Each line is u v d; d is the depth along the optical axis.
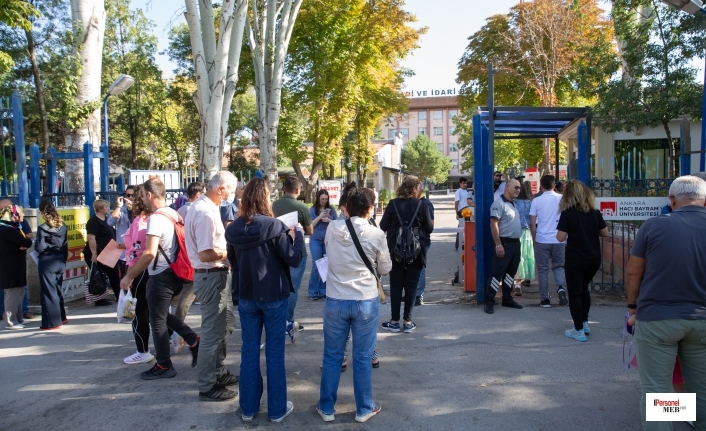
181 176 28.27
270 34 16.23
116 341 6.52
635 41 10.26
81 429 4.14
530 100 24.42
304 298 8.47
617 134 14.15
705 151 6.87
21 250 7.26
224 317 4.64
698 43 9.59
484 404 4.40
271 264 4.15
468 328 6.45
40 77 22.00
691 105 9.70
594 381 4.80
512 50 22.70
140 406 4.53
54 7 21.67
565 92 22.75
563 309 7.21
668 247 3.22
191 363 5.59
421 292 7.64
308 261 12.07
